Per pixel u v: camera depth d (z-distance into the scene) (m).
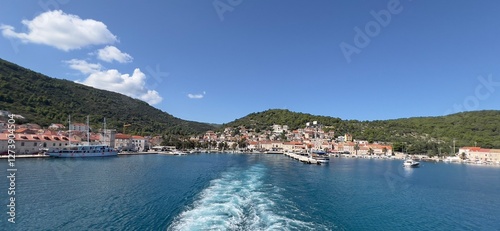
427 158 176.62
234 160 123.31
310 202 39.41
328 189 51.62
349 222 31.47
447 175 88.06
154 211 32.66
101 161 95.38
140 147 174.88
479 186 63.66
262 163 107.94
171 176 63.72
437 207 40.81
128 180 55.12
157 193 43.12
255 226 26.75
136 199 38.66
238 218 29.00
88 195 39.88
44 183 47.69
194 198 39.47
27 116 156.12
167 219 29.39
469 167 129.12
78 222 28.27
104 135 149.38
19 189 42.00
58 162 84.50
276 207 34.34
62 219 29.03
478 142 184.88
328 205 38.44
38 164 75.62
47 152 98.44
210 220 28.08
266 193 43.31
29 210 31.52
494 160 160.12
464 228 31.92
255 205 34.78
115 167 78.06
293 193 45.34
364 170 92.31
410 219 34.25
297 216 31.38
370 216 34.44
